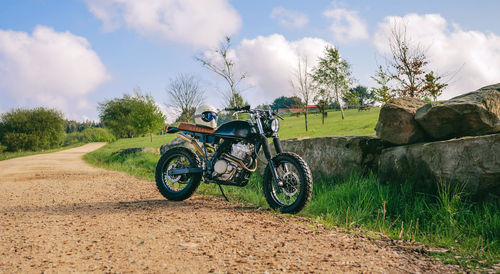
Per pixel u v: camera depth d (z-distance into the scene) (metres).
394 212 4.71
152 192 6.48
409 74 13.44
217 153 4.98
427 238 3.51
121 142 48.94
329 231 3.49
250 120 4.76
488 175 4.22
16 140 69.56
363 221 4.26
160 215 4.20
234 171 4.83
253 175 7.73
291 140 7.49
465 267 2.48
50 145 74.38
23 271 2.39
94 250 2.85
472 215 4.04
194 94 35.47
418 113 5.34
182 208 4.68
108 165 15.77
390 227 3.94
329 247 2.93
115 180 8.88
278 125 4.59
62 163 18.39
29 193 6.75
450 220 3.95
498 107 4.91
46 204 5.32
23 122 72.06
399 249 2.92
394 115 5.55
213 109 5.23
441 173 4.65
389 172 5.44
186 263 2.52
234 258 2.63
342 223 4.04
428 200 4.76
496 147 4.19
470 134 5.02
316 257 2.66
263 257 2.65
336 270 2.38
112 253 2.76
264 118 4.73
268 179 4.71
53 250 2.86
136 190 6.82
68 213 4.46
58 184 8.26
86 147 47.94
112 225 3.72
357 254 2.75
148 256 2.68
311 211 4.53
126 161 16.02
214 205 4.95
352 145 6.32
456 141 4.54
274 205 4.60
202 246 2.93
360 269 2.41
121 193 6.45
